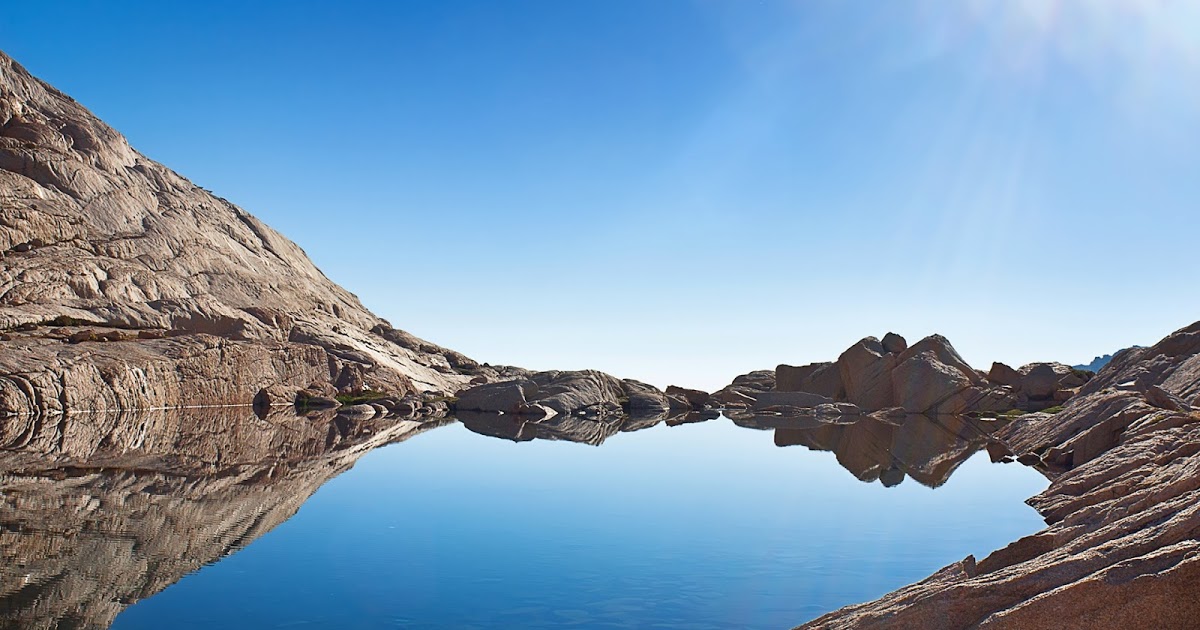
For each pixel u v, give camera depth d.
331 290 121.31
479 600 10.92
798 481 23.84
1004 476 25.09
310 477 22.17
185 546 13.37
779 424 55.81
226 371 51.31
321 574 12.04
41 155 89.38
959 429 49.09
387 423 45.56
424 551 13.76
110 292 68.62
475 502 19.09
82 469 21.69
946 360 69.88
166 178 113.88
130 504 16.69
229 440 31.44
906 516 17.81
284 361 57.69
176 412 44.19
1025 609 6.61
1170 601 6.29
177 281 81.12
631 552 13.98
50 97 109.69
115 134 112.12
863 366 72.12
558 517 17.34
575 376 72.38
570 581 11.99
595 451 33.12
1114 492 13.83
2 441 27.67
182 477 20.94
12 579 10.95
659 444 37.50
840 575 12.57
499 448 33.16
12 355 39.25
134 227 92.62
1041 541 8.88
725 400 87.00
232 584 11.32
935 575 9.20
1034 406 64.31
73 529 14.09
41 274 63.72
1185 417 20.27
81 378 40.31
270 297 94.25
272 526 15.36
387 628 9.70
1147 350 46.75
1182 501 7.84
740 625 10.10
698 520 17.19
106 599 10.33
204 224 106.50
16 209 73.06
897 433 45.81
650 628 9.94
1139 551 6.99
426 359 98.38
